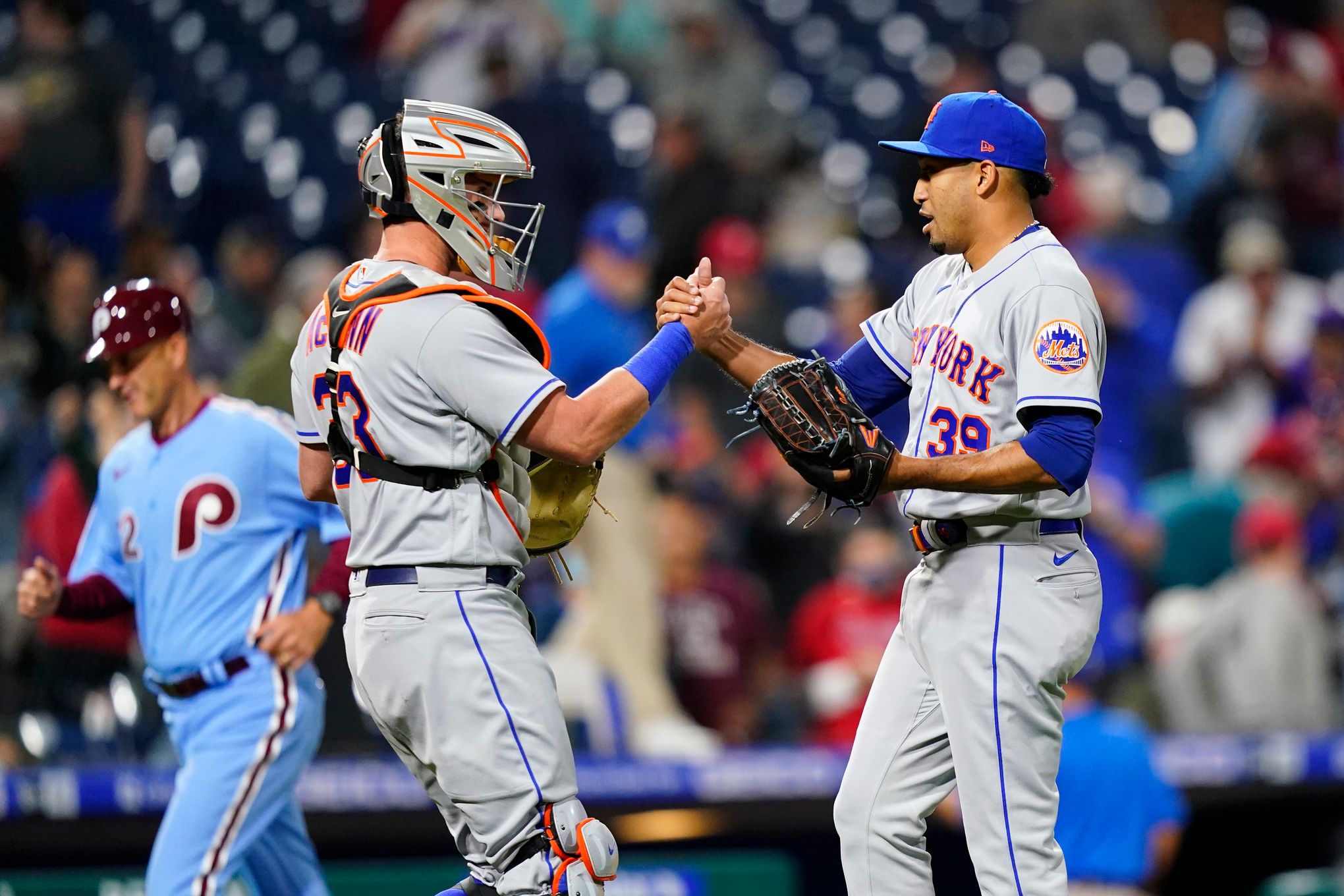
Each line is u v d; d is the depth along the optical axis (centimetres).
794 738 2995
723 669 2988
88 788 2573
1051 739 1412
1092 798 2438
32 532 2636
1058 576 1412
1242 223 4531
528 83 4578
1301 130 4916
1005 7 5666
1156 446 3891
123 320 1880
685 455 3272
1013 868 1395
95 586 1967
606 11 4925
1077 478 1344
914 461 1362
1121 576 3269
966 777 1405
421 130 1409
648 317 3828
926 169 1448
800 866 2822
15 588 2627
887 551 3131
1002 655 1394
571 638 2891
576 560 2889
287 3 4941
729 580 3083
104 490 1964
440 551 1375
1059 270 1381
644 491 2950
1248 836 3020
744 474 3350
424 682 1373
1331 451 3684
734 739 2956
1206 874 3030
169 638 1884
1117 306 3919
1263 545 3092
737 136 4706
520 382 1351
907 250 4294
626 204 4197
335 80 4688
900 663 1498
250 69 4766
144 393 1897
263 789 1867
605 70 4812
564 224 4069
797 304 4019
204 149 4422
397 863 2666
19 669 2612
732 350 1527
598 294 2992
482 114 1450
